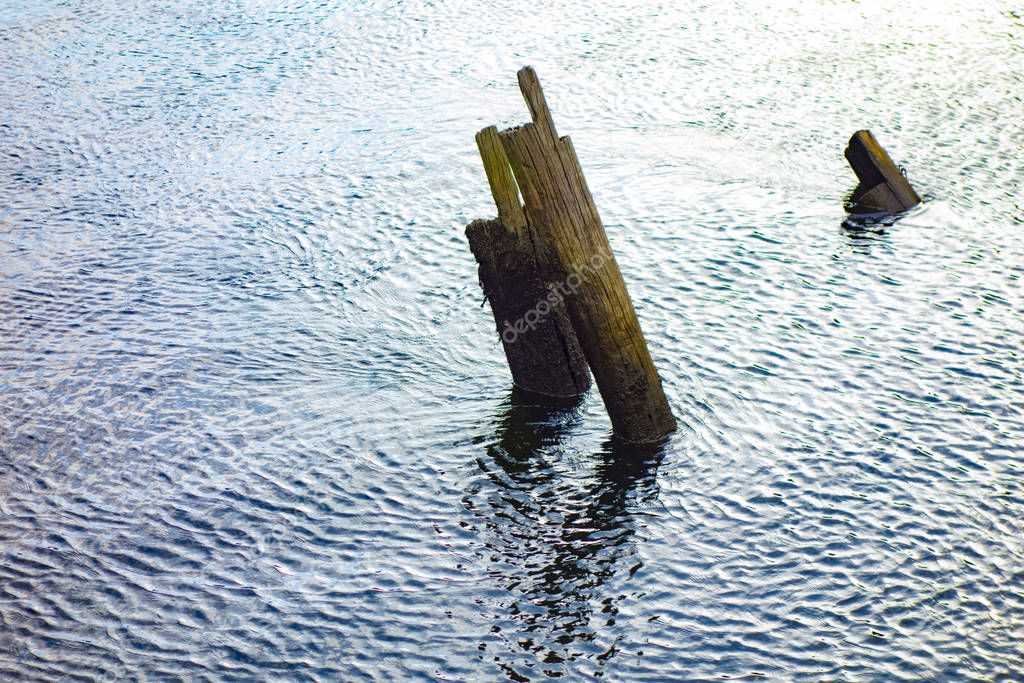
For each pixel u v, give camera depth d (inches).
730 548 348.2
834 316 488.4
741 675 298.4
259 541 358.0
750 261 538.9
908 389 433.1
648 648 309.1
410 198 634.2
